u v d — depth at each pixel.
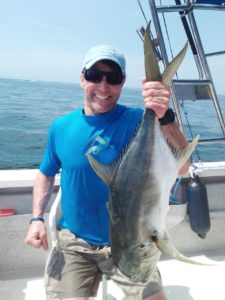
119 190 1.80
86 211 2.34
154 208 1.78
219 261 3.54
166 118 1.98
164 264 3.51
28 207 3.40
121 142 2.27
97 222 2.33
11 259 3.35
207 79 3.63
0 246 3.32
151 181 1.78
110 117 2.32
